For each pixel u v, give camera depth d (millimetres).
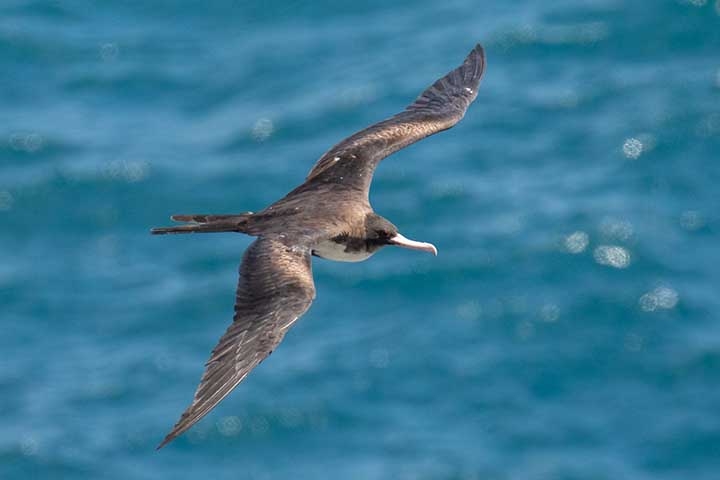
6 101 40469
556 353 29422
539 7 42062
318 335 30141
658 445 27266
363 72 40156
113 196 35656
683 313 30203
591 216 32844
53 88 41156
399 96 38500
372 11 43781
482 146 35875
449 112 16281
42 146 37781
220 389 11844
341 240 14039
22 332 31422
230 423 27969
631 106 37031
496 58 39938
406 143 15617
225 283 32281
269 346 12070
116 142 38000
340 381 28734
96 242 34344
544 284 31156
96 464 27406
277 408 28156
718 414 27734
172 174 36250
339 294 31203
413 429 27641
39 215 35344
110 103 40344
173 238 34031
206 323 31266
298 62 41375
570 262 31688
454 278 31438
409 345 29625
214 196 35375
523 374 28953
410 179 34594
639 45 39781
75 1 45750
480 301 30766
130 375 29828
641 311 30297
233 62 41750
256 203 35031
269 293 12484
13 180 36375
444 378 28812
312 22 43562
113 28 44188
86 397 29219
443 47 40719
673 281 31000
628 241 32031
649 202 33438
